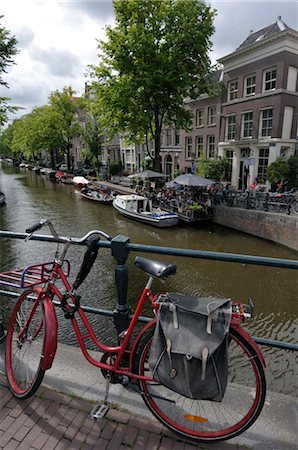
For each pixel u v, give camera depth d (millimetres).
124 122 21156
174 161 29953
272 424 1681
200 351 1270
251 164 21031
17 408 1810
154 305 1497
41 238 2035
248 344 1414
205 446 1578
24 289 2010
